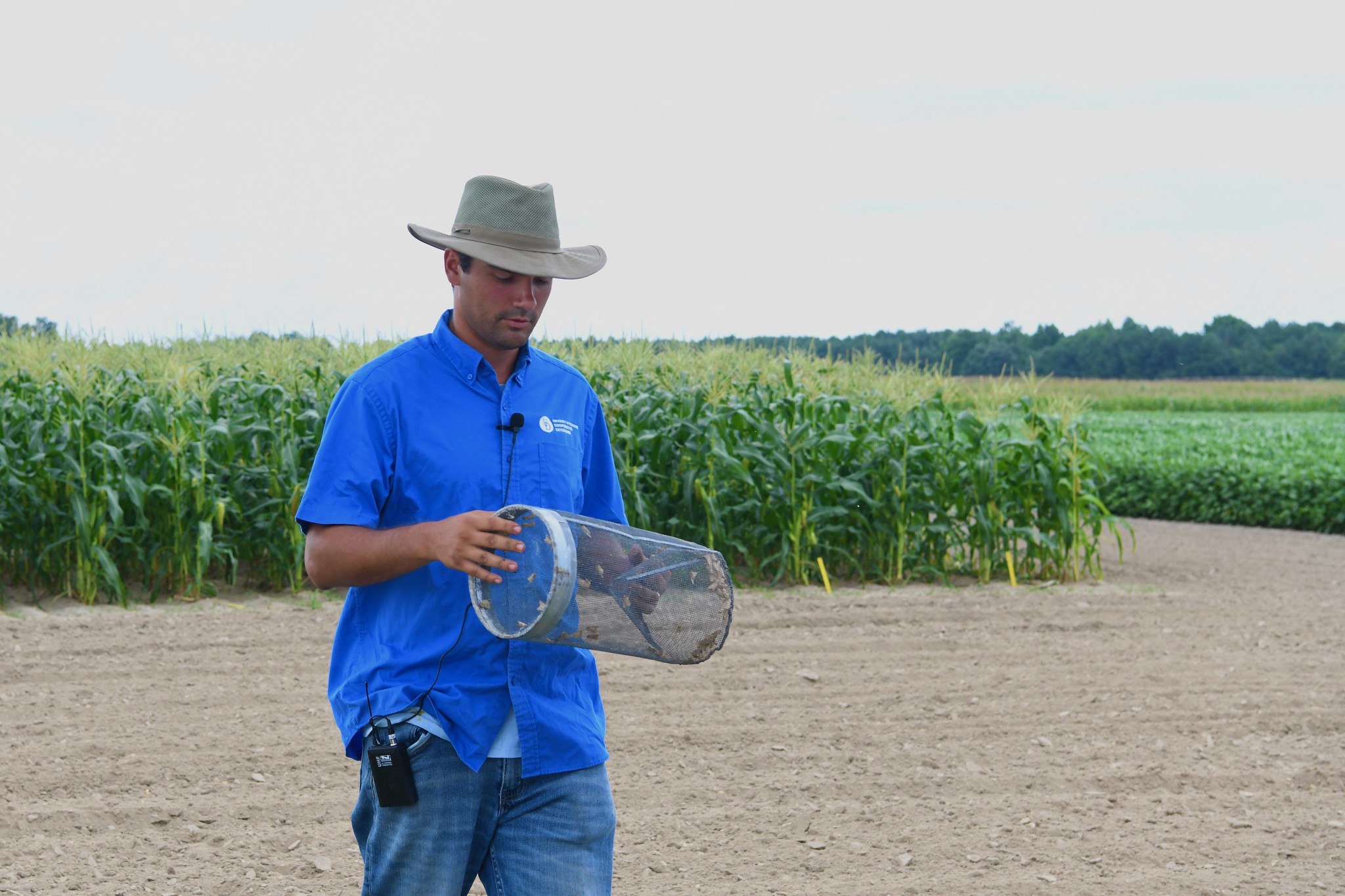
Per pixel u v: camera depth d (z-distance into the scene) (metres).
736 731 6.32
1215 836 4.89
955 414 11.75
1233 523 18.80
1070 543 11.58
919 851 4.70
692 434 11.18
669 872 4.48
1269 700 7.05
